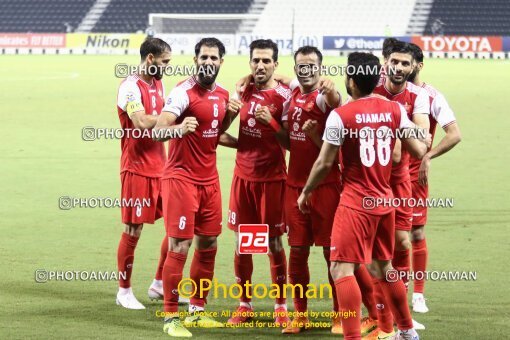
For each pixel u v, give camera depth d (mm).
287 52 137000
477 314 21109
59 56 139625
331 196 19922
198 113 19906
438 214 33625
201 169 20156
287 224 20328
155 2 163250
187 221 19922
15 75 102438
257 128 20766
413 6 156000
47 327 19797
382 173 18016
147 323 20406
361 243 17859
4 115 65812
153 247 28609
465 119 64625
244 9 159750
